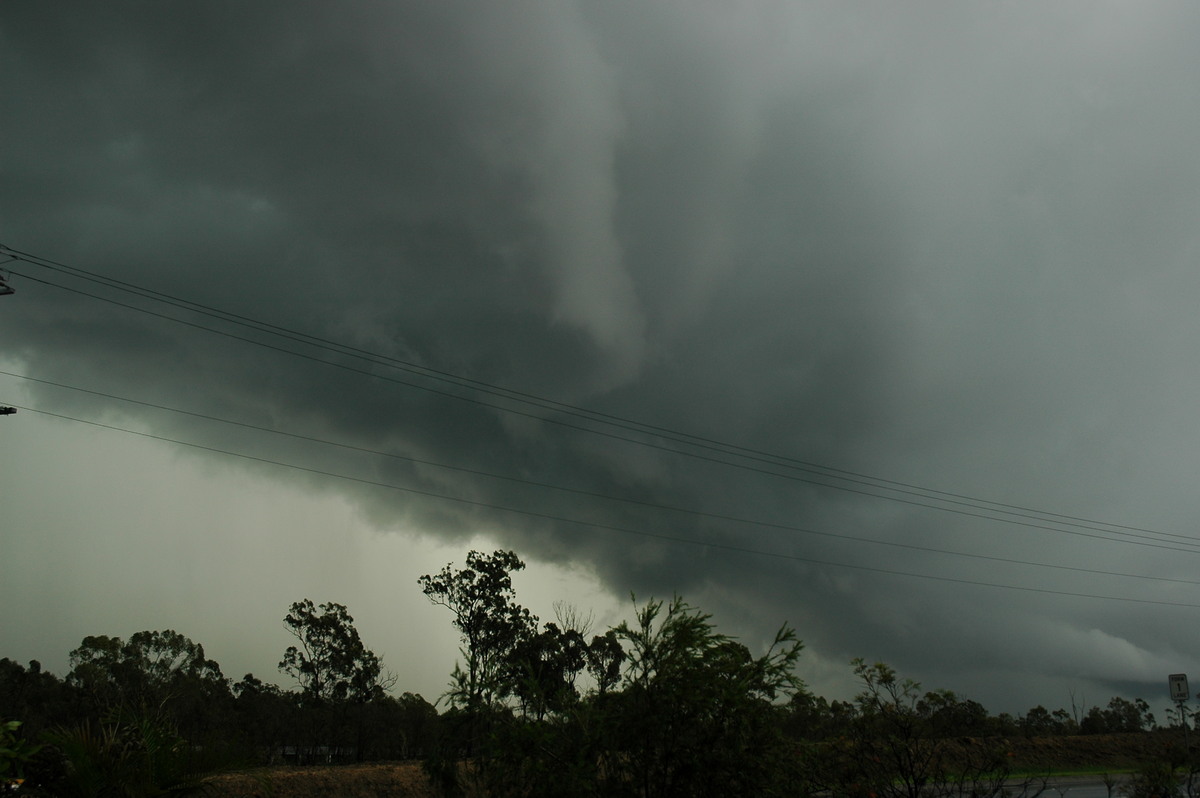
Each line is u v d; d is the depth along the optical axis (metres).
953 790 16.70
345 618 70.69
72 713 52.81
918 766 16.31
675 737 10.19
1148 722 71.38
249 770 13.52
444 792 11.25
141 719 13.05
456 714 11.21
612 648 11.13
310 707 68.69
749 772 10.12
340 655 68.69
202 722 60.12
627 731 10.16
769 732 10.51
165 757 12.66
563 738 10.57
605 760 10.51
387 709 72.12
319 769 34.88
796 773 10.98
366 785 33.09
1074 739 53.69
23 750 10.59
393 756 66.62
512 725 10.66
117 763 12.21
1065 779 39.91
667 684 10.29
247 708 68.94
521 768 10.49
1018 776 35.94
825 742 15.30
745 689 10.30
